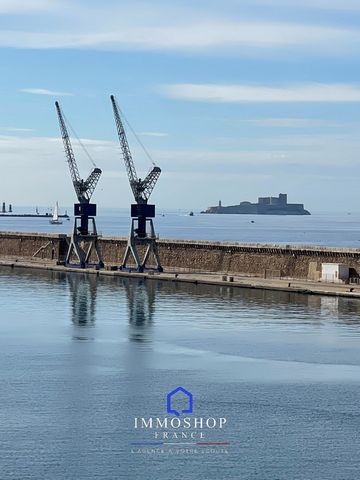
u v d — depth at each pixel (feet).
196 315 647.97
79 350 520.83
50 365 481.87
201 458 346.33
